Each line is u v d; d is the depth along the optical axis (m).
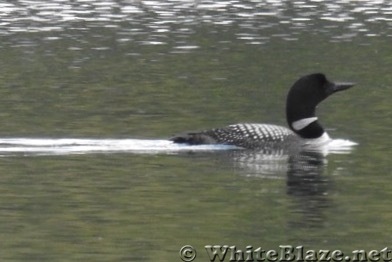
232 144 28.73
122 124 32.44
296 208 23.48
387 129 32.00
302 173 26.45
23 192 24.53
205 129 31.62
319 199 24.23
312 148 29.16
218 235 21.72
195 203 23.81
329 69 44.53
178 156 27.97
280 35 54.00
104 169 26.53
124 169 26.56
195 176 25.98
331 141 29.98
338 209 23.42
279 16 60.84
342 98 37.38
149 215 22.94
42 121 32.62
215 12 62.41
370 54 48.31
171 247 21.00
